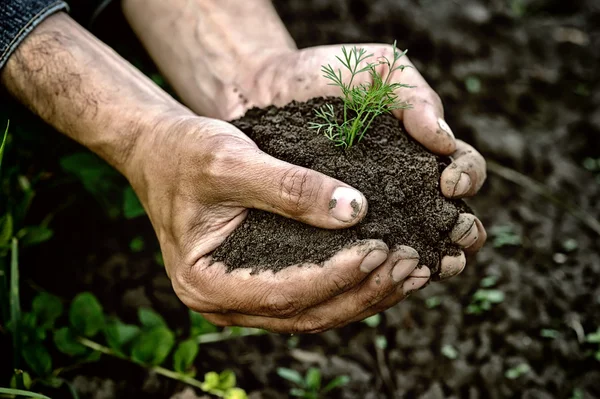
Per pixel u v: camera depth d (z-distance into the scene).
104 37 0.79
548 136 0.98
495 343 0.77
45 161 0.78
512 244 0.84
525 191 0.90
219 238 0.59
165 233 0.61
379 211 0.57
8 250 0.72
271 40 0.72
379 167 0.59
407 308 0.79
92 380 0.70
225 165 0.56
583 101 1.03
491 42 1.08
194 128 0.59
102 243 0.78
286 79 0.67
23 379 0.64
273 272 0.56
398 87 0.63
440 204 0.58
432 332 0.77
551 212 0.88
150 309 0.75
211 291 0.58
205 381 0.71
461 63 1.04
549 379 0.75
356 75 0.64
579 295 0.81
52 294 0.74
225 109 0.70
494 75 1.04
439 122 0.61
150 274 0.77
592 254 0.84
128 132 0.62
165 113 0.62
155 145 0.60
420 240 0.57
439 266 0.58
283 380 0.73
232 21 0.72
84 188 0.79
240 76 0.70
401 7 1.05
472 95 1.01
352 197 0.54
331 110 0.59
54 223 0.78
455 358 0.75
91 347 0.70
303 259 0.56
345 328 0.77
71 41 0.63
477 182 0.60
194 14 0.72
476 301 0.79
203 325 0.73
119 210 0.79
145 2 0.73
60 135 0.77
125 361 0.71
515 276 0.81
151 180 0.61
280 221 0.57
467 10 1.10
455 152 0.62
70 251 0.77
